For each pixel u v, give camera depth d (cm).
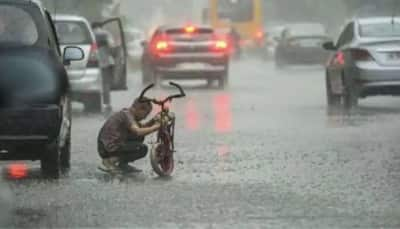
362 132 3828
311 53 9888
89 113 4791
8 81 2616
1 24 2728
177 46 6962
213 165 2980
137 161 3084
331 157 3125
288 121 4306
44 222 2131
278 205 2320
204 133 3831
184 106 5225
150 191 2517
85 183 2652
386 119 4372
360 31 5034
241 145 3453
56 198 2416
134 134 2833
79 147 3444
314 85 7175
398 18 5141
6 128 2609
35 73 2630
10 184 2620
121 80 5384
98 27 5616
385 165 2944
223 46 6994
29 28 2727
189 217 2183
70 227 2084
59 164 2775
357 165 2950
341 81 5006
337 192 2492
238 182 2664
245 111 4875
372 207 2286
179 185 2616
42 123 2617
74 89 4681
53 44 2791
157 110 4925
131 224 2111
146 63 7312
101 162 3039
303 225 2095
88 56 4716
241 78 8375
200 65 6969
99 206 2312
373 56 4816
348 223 2112
